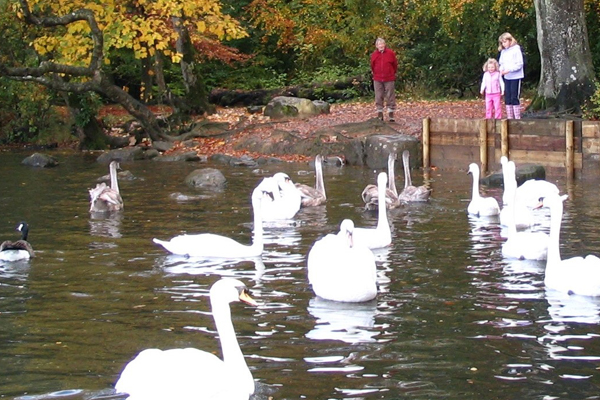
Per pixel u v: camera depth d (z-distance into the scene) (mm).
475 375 8016
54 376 8070
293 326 9531
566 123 22203
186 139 29953
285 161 26047
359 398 7488
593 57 34938
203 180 21125
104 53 28188
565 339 9016
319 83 39375
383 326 9500
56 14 28859
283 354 8609
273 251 13461
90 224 15805
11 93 32094
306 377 7980
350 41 40938
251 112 34906
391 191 17656
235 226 15570
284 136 27547
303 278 11711
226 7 44000
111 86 28438
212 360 7605
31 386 7820
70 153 30234
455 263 12469
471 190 20062
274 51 45188
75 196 19484
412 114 29734
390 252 13242
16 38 30922
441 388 7707
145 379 7426
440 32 37062
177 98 33125
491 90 24969
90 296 10812
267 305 10391
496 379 7910
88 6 27672
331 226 15594
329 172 23750
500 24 36438
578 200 18094
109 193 17219
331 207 17781
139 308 10273
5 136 33594
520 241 12750
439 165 24734
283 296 10805
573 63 25891
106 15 27719
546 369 8156
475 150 24047
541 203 15102
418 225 15531
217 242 13070
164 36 30734
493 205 16359
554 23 25953
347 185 21062
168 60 41688
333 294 10477
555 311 10031
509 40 24156
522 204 15516
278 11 42656
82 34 29266
